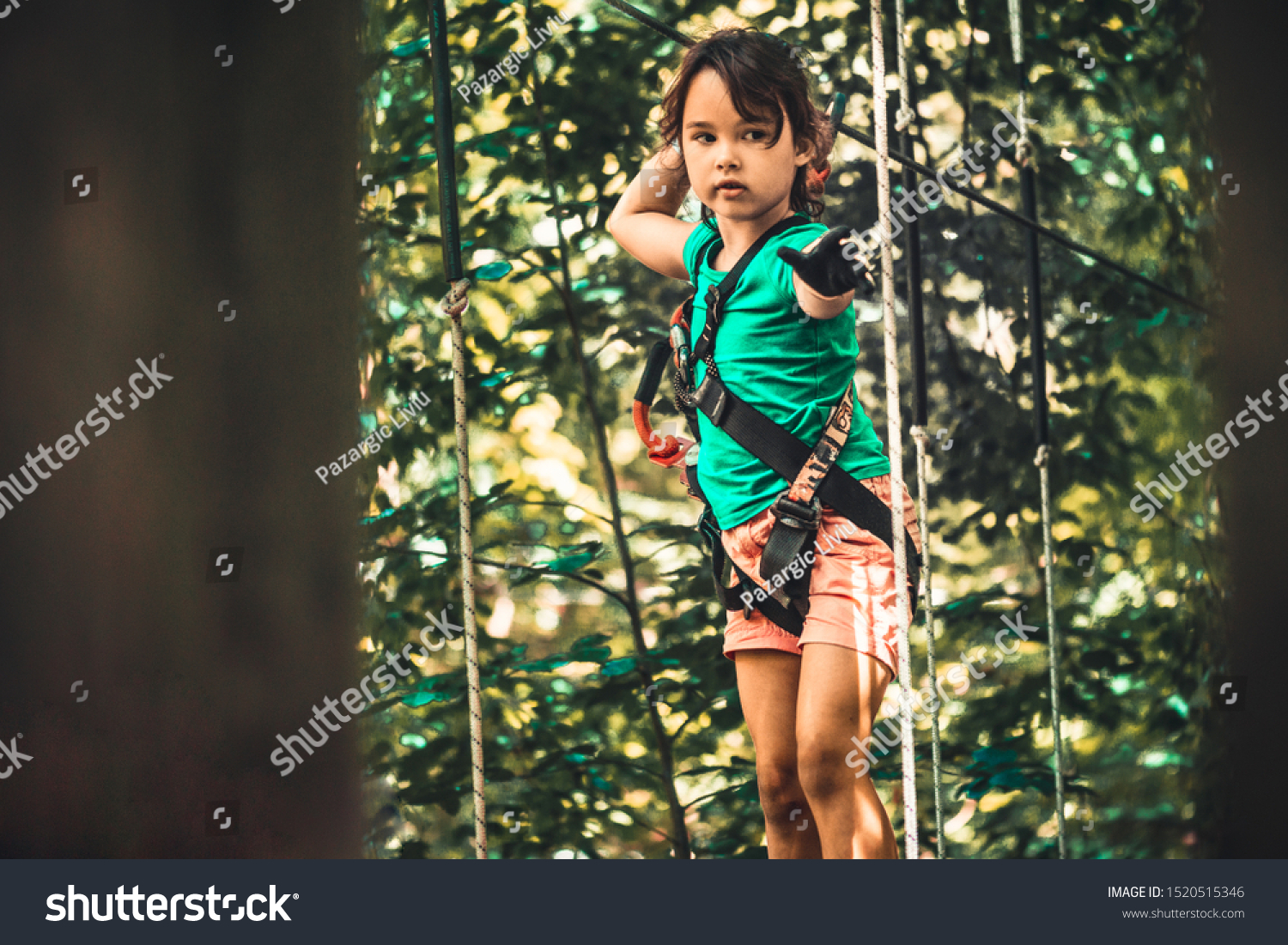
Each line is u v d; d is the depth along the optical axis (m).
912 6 3.94
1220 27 3.87
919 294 2.70
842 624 1.85
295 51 3.55
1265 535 3.73
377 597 3.82
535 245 3.87
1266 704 3.72
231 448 3.36
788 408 1.90
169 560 3.28
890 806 3.88
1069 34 4.00
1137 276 3.13
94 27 3.39
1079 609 3.96
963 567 4.00
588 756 3.75
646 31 3.81
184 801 3.16
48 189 3.35
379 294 3.85
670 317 3.90
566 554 3.75
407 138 3.81
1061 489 3.96
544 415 3.91
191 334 3.36
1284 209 3.79
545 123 3.82
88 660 3.22
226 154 3.43
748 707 2.06
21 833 3.11
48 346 3.32
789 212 2.01
